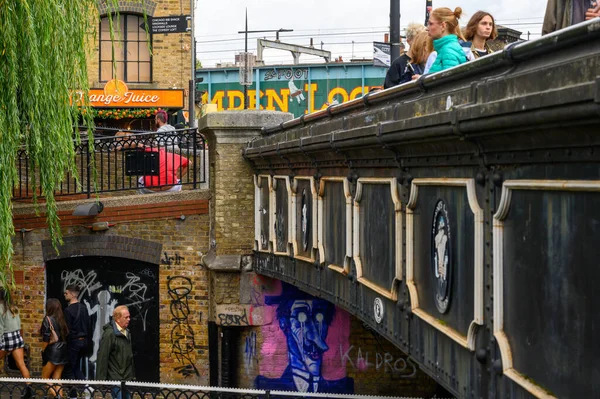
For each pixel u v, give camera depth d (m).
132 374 12.02
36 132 9.56
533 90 4.06
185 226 14.11
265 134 12.62
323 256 9.35
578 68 3.66
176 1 26.31
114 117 25.62
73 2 10.36
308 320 13.27
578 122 3.66
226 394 8.52
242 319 13.28
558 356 4.12
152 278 14.23
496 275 4.75
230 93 33.59
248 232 13.41
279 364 13.34
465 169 5.27
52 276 14.32
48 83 9.64
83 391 9.33
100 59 26.14
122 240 14.12
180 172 14.67
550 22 6.14
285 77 32.59
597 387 3.78
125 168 14.87
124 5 26.00
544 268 4.25
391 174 6.89
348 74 31.94
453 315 5.54
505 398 4.70
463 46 7.09
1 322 13.08
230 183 13.44
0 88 9.18
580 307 3.91
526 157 4.39
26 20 9.26
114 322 12.02
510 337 4.65
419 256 6.25
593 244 3.79
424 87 5.88
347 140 7.40
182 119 25.28
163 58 26.45
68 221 14.11
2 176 9.20
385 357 13.25
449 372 5.64
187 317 14.12
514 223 4.59
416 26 8.42
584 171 3.86
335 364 13.27
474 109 4.58
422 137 5.51
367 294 7.78
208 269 13.95
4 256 9.27
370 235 7.61
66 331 12.92
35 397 9.41
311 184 9.67
